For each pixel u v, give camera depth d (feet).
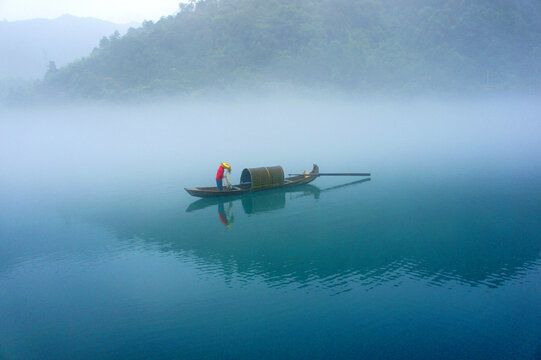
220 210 64.03
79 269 43.04
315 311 32.12
